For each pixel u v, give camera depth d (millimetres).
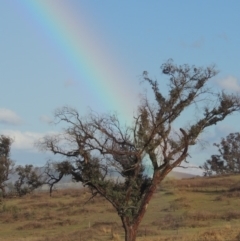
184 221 54344
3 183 86750
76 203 80500
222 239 33844
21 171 84375
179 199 75562
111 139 32469
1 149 86062
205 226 50125
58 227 59188
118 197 33094
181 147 33188
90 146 32250
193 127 33469
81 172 32750
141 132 32562
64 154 32562
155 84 33406
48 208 79188
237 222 52094
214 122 33969
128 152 32375
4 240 47906
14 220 68125
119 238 43156
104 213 69938
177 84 33281
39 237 49344
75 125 32062
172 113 32875
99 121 32344
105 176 33156
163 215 62625
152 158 33312
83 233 49406
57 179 33031
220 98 33844
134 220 33469
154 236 42094
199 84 33562
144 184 33750
